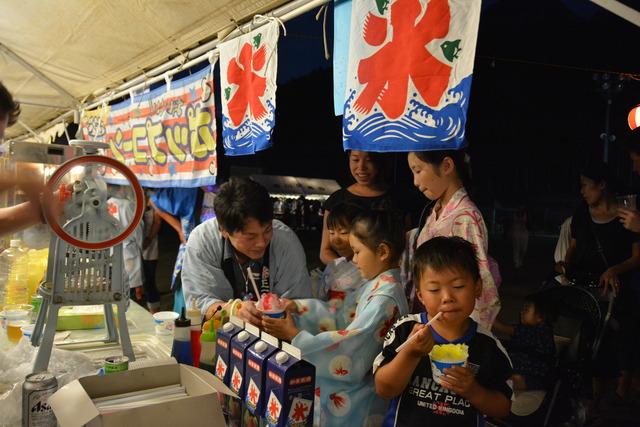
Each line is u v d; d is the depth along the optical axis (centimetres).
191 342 165
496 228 1645
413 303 208
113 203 272
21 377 162
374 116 172
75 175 170
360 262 161
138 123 432
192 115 338
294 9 227
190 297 199
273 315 147
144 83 413
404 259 215
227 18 276
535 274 1022
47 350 164
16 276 246
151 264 533
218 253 204
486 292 173
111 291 179
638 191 323
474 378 128
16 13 359
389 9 165
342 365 144
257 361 125
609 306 249
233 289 208
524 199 1828
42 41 398
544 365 233
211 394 108
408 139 159
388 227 157
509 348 241
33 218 157
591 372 273
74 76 478
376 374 139
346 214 189
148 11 297
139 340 214
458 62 144
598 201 307
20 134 891
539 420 232
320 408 144
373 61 172
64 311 235
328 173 3491
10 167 145
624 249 301
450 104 146
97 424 99
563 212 1775
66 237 164
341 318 169
